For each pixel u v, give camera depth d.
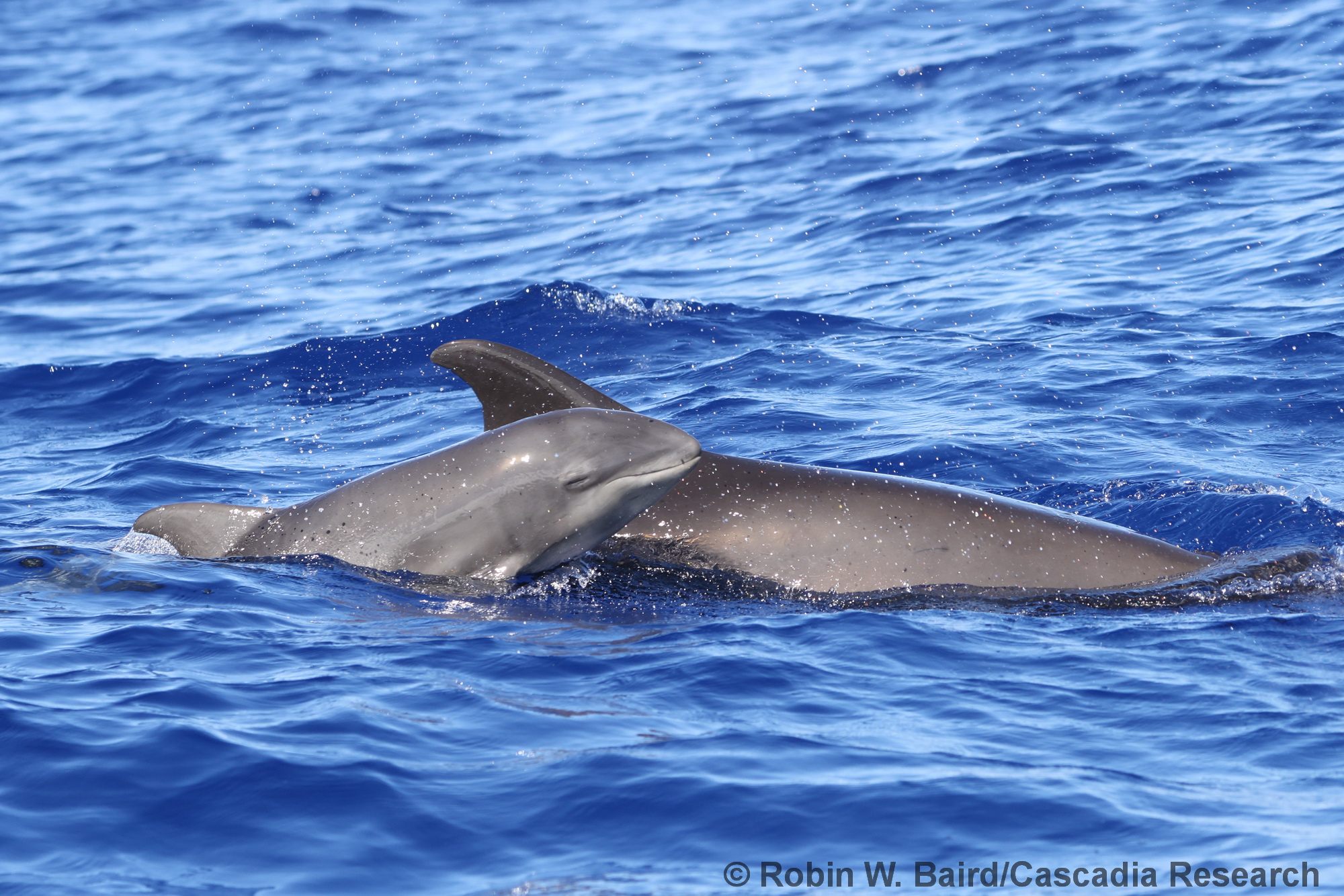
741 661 12.93
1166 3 55.31
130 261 39.81
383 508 15.73
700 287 33.56
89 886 9.00
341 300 35.09
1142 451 21.45
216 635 13.59
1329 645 13.41
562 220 41.00
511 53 63.66
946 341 28.17
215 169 49.59
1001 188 38.75
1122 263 32.12
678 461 15.16
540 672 12.66
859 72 53.22
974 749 11.05
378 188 45.91
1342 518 18.03
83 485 22.09
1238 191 35.94
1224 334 26.89
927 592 15.45
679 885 9.12
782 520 16.00
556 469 15.16
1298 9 51.62
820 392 25.61
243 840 9.62
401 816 9.93
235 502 21.11
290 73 62.72
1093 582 15.61
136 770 10.52
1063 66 49.47
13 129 56.88
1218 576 15.68
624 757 10.80
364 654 13.12
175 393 28.42
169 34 71.25
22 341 33.19
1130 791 10.27
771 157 44.88
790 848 9.53
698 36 63.91
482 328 31.16
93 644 13.30
